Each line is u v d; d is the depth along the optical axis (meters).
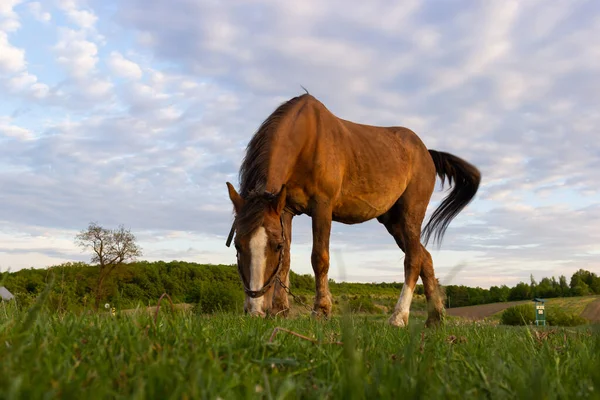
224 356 1.58
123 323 2.02
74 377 1.23
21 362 1.27
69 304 2.65
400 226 7.44
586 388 1.34
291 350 1.89
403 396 1.08
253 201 5.33
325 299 5.86
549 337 2.94
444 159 8.02
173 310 2.22
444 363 1.76
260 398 1.05
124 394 1.09
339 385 1.21
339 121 6.57
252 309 5.00
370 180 6.55
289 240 6.18
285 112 6.02
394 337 2.81
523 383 1.34
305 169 5.97
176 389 0.97
